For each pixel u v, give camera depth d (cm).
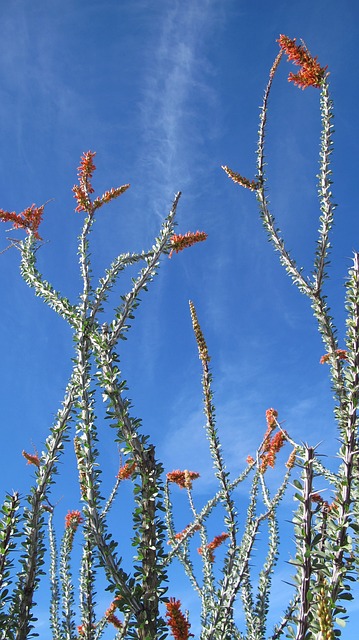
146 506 321
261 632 594
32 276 488
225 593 507
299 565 285
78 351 410
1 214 518
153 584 303
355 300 379
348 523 304
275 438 652
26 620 358
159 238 455
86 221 500
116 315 406
